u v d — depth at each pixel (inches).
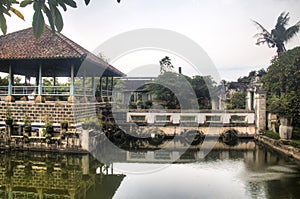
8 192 334.0
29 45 571.5
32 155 502.9
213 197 303.7
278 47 910.4
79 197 317.7
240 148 609.0
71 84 551.8
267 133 661.9
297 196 304.3
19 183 366.0
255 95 738.2
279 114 588.4
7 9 88.4
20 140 517.3
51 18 82.8
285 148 530.9
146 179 373.7
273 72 639.8
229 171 410.3
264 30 926.4
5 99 575.8
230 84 1100.5
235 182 355.9
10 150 517.7
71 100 543.2
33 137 513.3
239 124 732.7
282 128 574.2
